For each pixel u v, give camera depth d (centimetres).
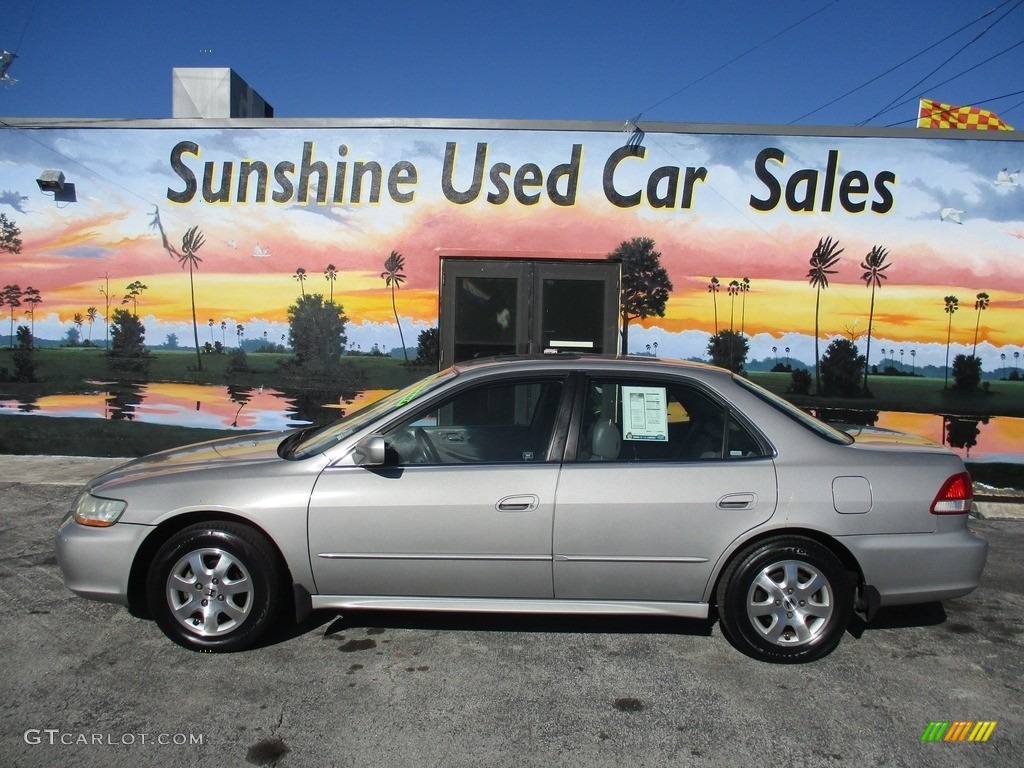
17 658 423
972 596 543
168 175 877
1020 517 762
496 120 848
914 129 837
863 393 853
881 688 405
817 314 851
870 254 847
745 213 849
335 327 873
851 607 429
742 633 423
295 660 426
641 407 442
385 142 859
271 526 419
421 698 388
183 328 887
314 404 880
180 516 427
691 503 417
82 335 894
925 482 429
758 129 841
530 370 452
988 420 850
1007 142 836
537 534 417
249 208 873
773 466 427
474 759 337
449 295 858
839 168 844
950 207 842
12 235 888
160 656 427
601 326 858
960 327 848
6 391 902
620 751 345
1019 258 843
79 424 902
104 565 427
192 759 333
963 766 338
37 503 727
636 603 428
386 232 863
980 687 408
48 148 879
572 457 430
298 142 865
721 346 855
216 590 427
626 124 845
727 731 362
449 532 418
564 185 852
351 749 343
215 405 889
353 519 418
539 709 379
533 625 477
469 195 857
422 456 441
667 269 852
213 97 1004
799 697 394
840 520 419
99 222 884
